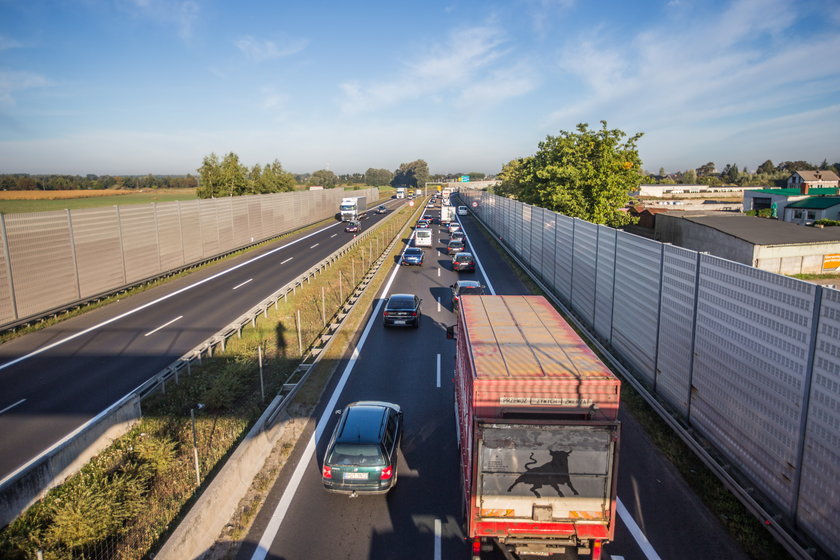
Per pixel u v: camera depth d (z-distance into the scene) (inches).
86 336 847.1
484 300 531.5
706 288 458.3
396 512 387.5
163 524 374.3
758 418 381.4
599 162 1644.9
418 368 695.7
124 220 1205.7
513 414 321.1
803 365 330.3
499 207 2228.1
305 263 1610.5
